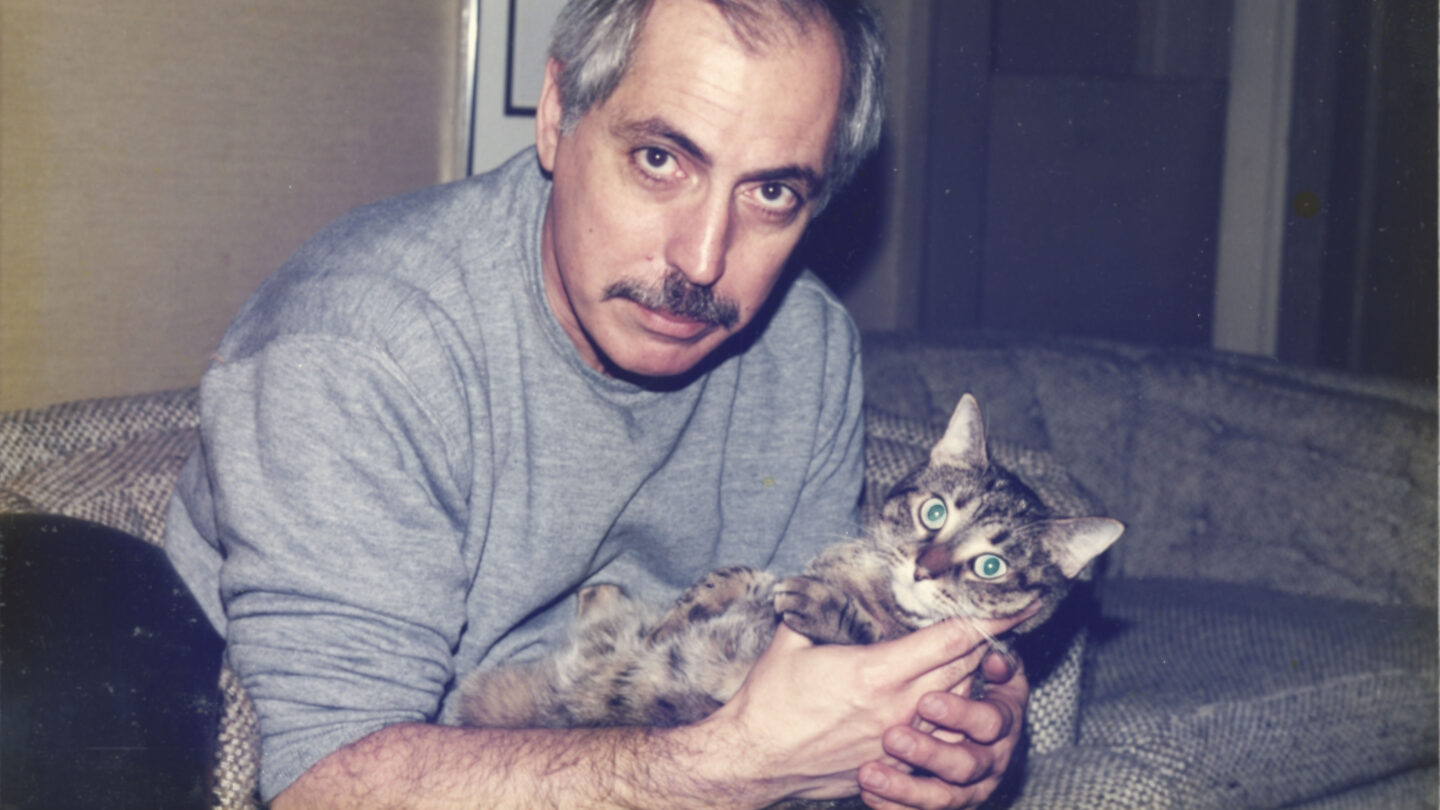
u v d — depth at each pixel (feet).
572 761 3.79
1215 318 11.56
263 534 3.73
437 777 3.65
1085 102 10.62
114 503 4.80
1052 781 5.05
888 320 9.63
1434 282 9.95
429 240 4.16
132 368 6.27
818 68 3.64
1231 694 6.21
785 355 4.99
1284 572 8.04
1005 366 8.39
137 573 4.18
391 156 7.38
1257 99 11.30
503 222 4.26
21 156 5.74
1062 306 10.82
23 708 3.70
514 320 4.17
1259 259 11.48
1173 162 11.04
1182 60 11.24
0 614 3.79
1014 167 10.44
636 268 3.73
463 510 4.12
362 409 3.76
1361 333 10.46
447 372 3.94
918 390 8.17
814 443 5.01
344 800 3.60
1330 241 10.92
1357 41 10.55
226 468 3.81
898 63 9.43
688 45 3.53
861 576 4.41
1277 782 6.19
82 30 5.87
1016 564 4.35
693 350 3.93
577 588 4.66
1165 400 8.38
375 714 3.75
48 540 4.08
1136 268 11.05
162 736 3.92
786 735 3.80
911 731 3.77
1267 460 8.09
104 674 3.86
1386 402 7.81
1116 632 7.07
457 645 4.27
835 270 9.07
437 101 7.61
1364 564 7.73
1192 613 7.38
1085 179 10.71
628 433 4.34
